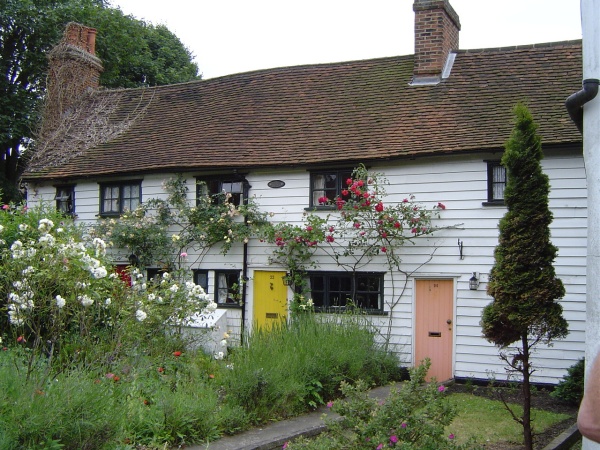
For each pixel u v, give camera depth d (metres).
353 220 12.37
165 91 18.25
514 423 8.48
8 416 4.85
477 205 11.72
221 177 14.02
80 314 7.34
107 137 16.84
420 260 12.08
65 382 5.54
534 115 11.90
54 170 16.23
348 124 13.83
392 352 11.85
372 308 12.54
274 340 9.35
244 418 7.41
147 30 29.73
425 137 12.44
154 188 14.80
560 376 10.84
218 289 14.05
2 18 21.58
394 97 14.14
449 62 14.46
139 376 7.23
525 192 7.40
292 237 12.81
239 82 17.09
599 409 2.28
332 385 8.90
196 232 13.88
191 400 7.09
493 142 11.55
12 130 21.72
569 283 10.89
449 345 11.87
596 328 5.14
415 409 5.14
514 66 13.63
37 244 7.52
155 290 8.89
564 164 11.07
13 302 7.12
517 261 7.29
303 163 12.98
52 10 22.34
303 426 7.57
